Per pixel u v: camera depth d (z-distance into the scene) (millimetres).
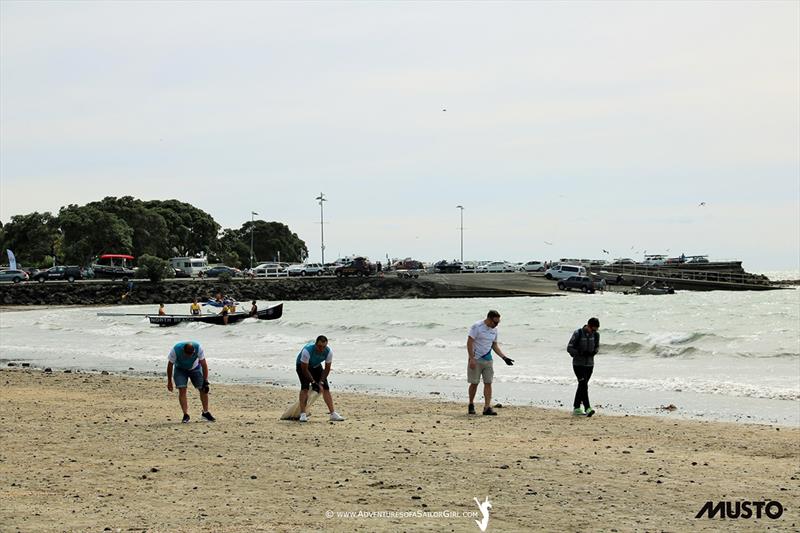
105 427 17062
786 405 20609
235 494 11305
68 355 38938
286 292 105500
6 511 10445
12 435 16156
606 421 18094
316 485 11820
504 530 9594
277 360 34656
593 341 18828
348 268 110375
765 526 9844
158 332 53281
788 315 59031
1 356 39125
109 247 128625
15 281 103125
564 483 11977
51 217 139500
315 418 18547
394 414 19188
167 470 12852
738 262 130875
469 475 12477
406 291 104062
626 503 10852
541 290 102500
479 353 19031
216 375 29797
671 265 130250
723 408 20297
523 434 16281
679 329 48281
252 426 17125
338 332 48219
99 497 11156
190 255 163375
